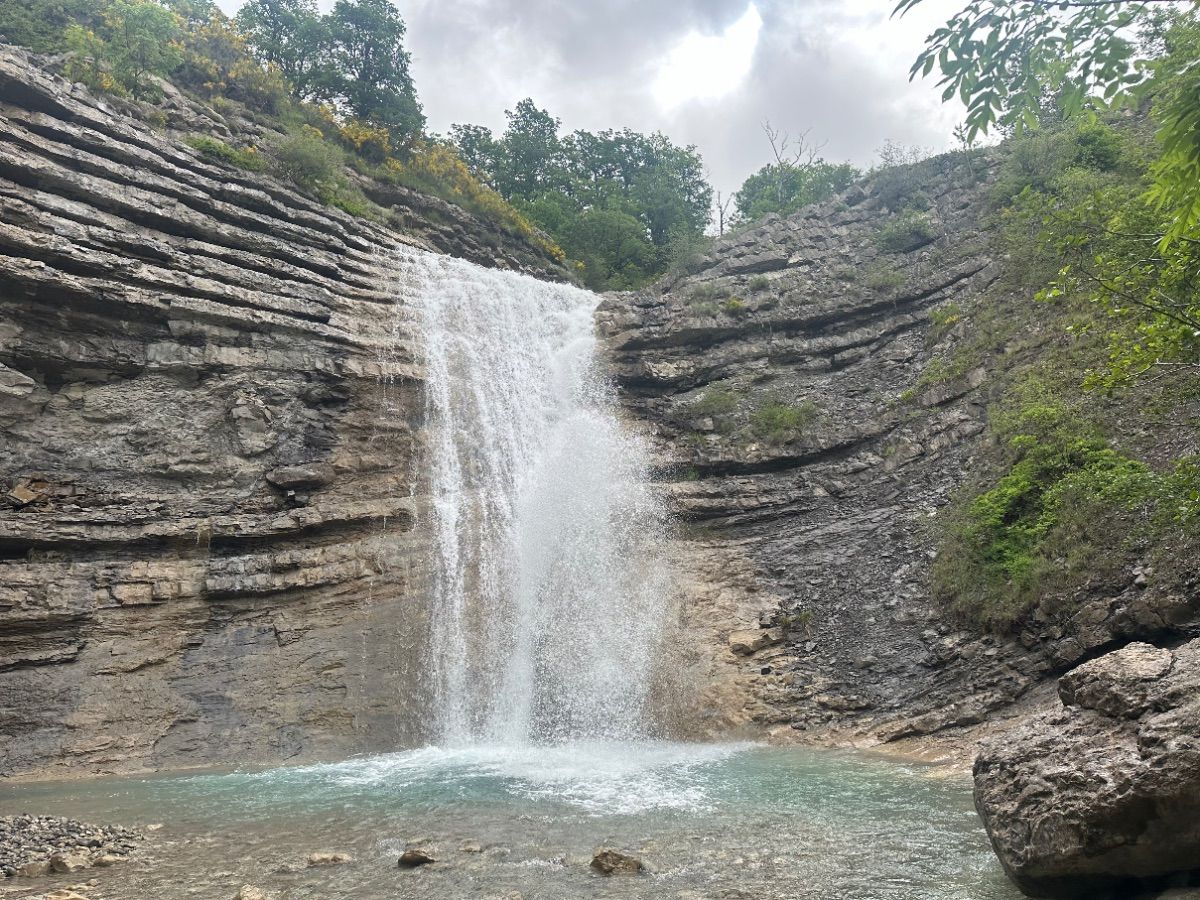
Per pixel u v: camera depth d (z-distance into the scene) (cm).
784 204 4534
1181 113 616
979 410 1994
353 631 1748
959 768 1132
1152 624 1181
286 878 725
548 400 2523
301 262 2253
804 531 2006
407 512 1991
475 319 2506
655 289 2978
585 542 2066
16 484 1631
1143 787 518
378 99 3862
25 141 1817
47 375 1731
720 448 2262
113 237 1833
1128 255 1234
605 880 695
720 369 2528
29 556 1595
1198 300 1062
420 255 2611
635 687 1705
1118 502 1360
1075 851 546
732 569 1947
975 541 1577
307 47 3875
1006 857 603
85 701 1494
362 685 1670
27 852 816
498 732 1695
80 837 870
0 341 1647
